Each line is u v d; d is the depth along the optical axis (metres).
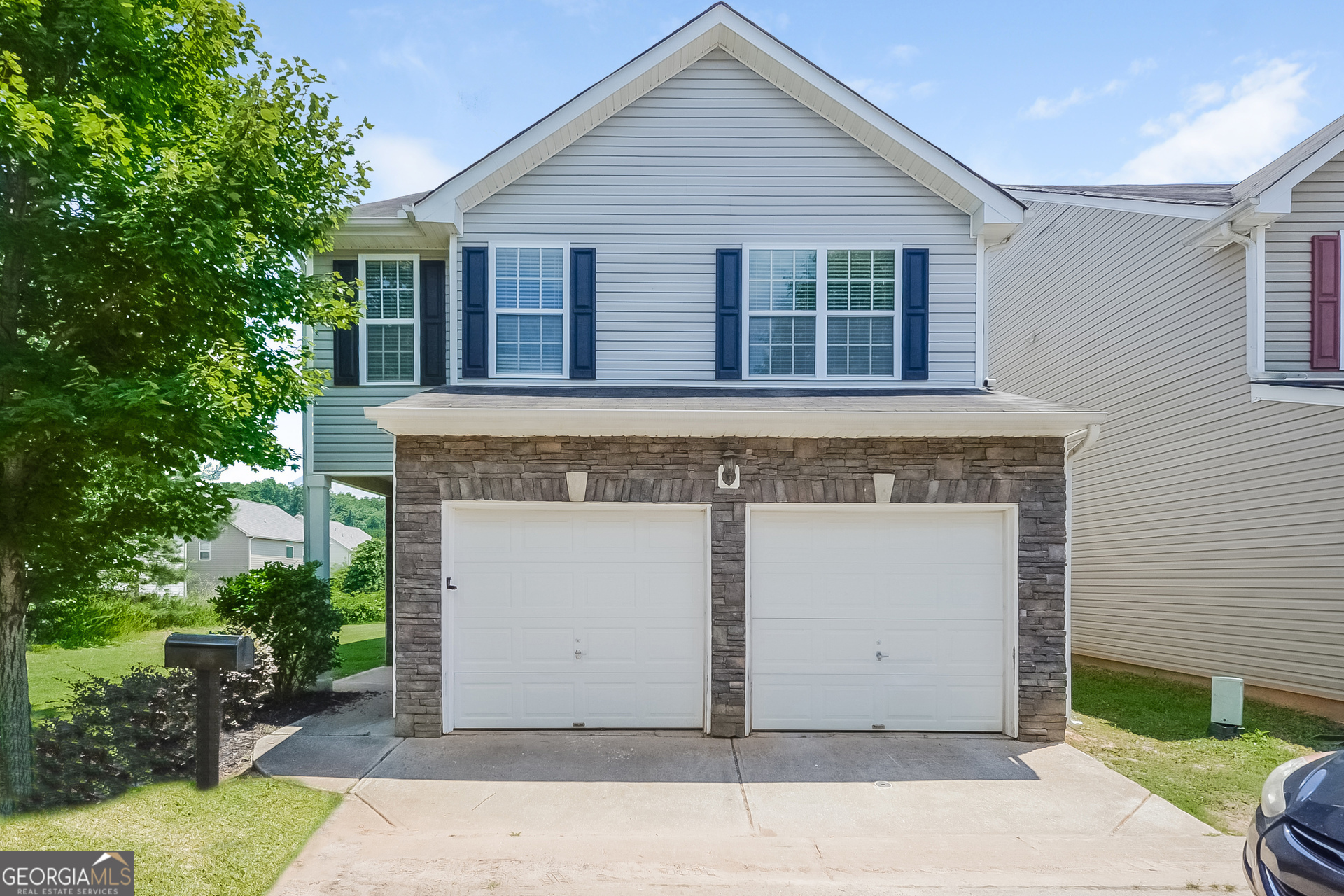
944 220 9.12
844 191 9.12
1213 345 10.05
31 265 5.48
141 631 17.55
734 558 7.22
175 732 6.35
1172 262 10.80
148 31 5.63
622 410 6.92
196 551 34.31
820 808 5.53
